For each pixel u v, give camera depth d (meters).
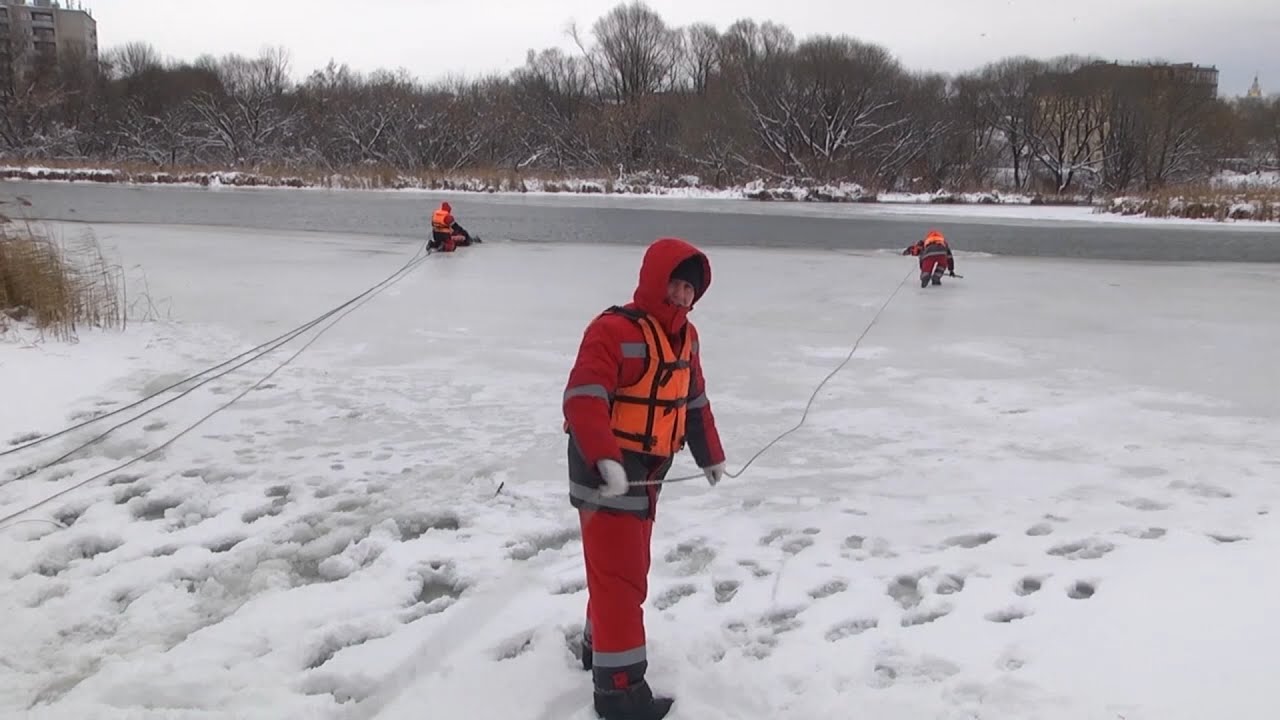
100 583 3.98
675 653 3.44
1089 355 8.77
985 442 6.10
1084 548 4.42
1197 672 3.17
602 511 3.04
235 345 8.71
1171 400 7.11
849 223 27.77
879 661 3.39
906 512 4.90
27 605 3.80
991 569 4.16
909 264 16.48
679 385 3.08
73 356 7.85
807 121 46.44
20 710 3.08
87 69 60.22
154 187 38.91
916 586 4.07
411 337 9.24
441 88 59.38
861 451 5.93
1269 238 23.41
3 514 4.74
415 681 3.30
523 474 5.41
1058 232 25.41
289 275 13.44
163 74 60.22
